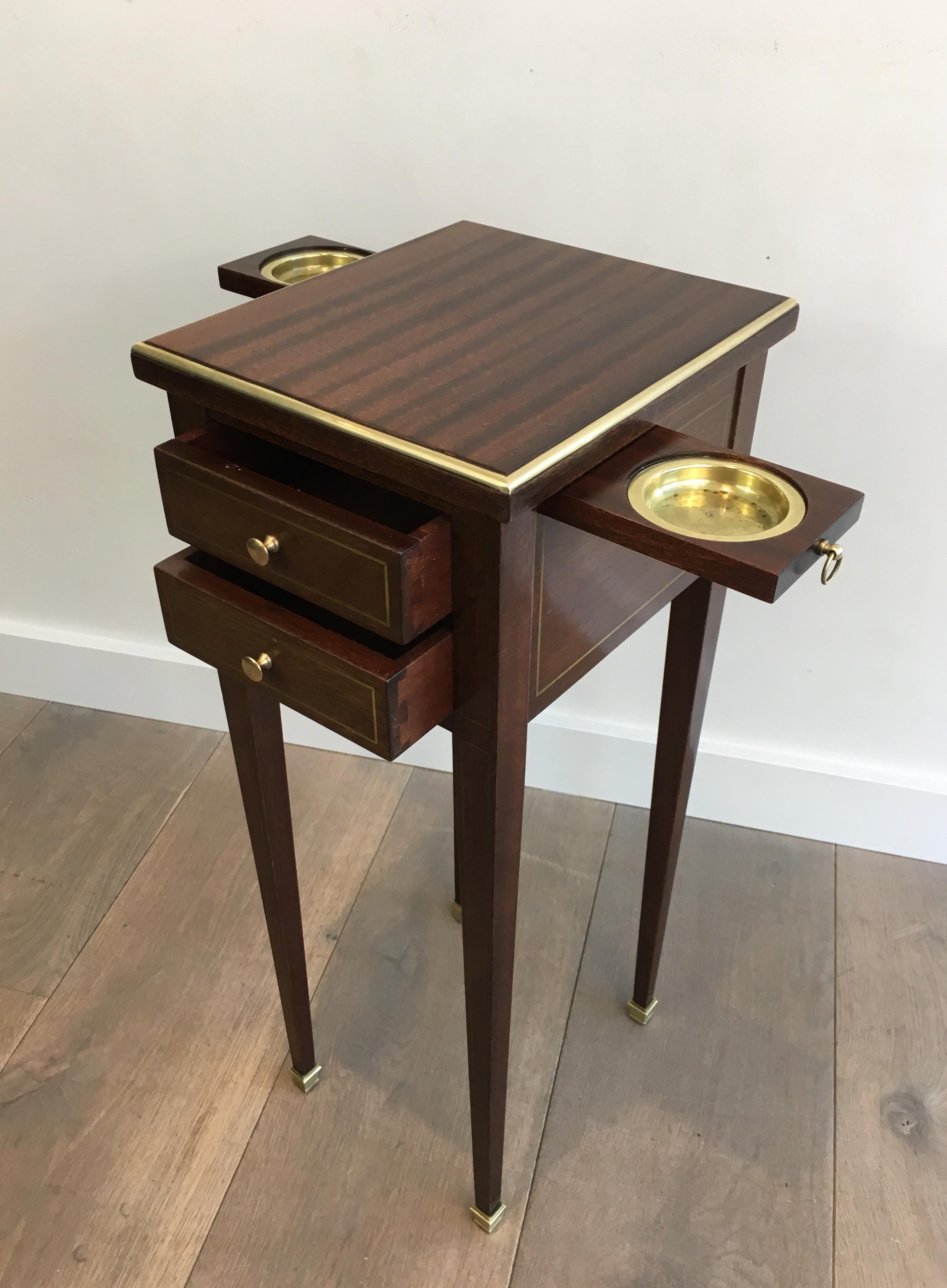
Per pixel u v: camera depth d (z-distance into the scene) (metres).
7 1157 1.01
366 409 0.61
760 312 0.75
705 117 0.95
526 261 0.83
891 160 0.92
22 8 1.03
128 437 1.30
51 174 1.13
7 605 1.51
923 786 1.28
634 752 1.35
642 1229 0.97
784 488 0.64
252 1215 0.98
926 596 1.16
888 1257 0.95
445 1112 1.06
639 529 0.59
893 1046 1.12
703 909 1.27
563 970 1.20
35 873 1.30
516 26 0.94
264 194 1.10
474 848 0.73
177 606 0.74
